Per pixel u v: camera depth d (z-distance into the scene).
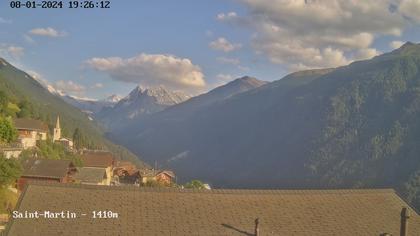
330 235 33.69
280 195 37.38
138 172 167.00
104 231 31.44
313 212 35.94
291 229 33.72
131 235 31.36
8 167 75.12
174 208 34.41
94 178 126.81
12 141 108.44
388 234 32.72
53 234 30.77
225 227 33.12
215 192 36.72
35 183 34.88
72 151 153.88
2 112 134.75
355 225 35.16
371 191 39.78
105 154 151.75
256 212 35.06
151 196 35.34
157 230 32.06
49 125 181.88
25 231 30.72
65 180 95.19
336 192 38.78
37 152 114.69
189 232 32.25
